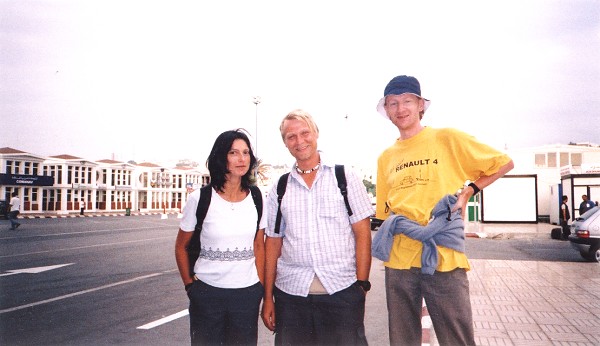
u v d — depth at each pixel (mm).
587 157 33375
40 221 31094
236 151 2816
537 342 4332
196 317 2803
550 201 26859
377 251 2885
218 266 2777
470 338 2744
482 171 2750
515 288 7133
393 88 2957
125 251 12852
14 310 5984
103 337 4797
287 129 2816
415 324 2939
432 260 2684
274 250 2973
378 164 3291
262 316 2963
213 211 2805
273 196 2965
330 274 2703
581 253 10844
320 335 2734
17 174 39719
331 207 2768
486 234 17844
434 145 2871
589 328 4816
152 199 61438
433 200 2789
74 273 9055
